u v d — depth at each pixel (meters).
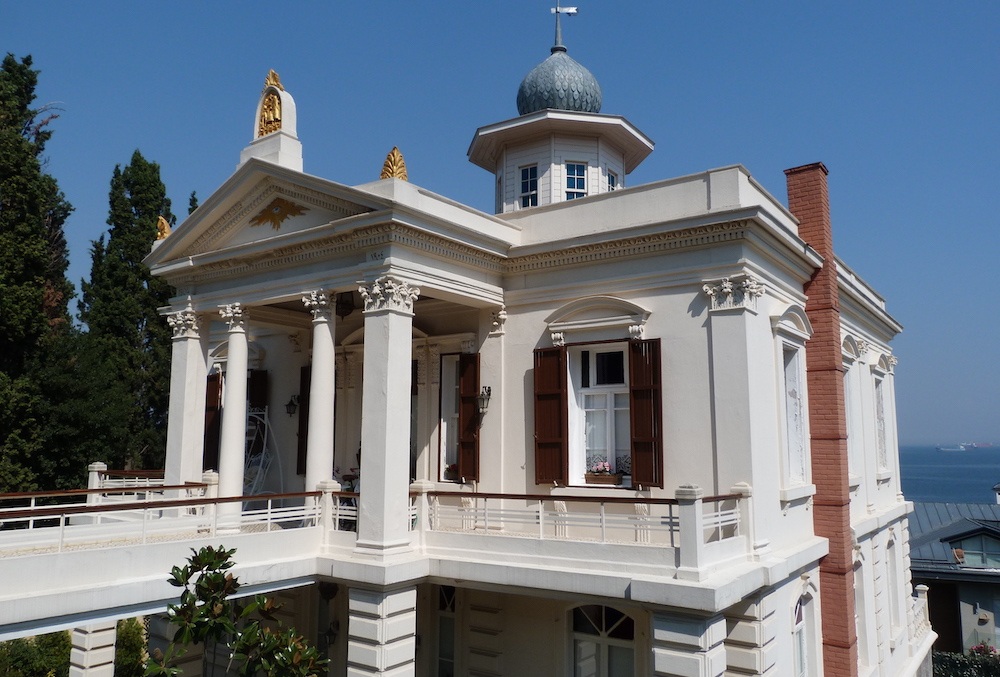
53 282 33.66
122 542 13.15
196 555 9.91
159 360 35.59
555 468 14.32
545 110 19.72
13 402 25.41
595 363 14.82
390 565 12.28
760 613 11.95
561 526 14.31
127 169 35.94
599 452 14.51
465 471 15.54
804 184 16.55
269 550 12.74
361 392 17.91
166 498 16.52
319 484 13.73
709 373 13.08
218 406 19.86
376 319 13.27
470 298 14.83
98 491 13.87
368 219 13.12
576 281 14.70
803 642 14.69
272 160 15.71
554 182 20.19
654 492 13.41
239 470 15.38
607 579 11.27
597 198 14.96
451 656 15.51
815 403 15.81
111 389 30.50
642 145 21.17
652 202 14.30
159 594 11.16
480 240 14.59
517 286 15.48
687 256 13.49
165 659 9.25
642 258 14.00
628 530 13.53
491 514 14.58
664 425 13.47
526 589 12.21
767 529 12.84
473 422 15.57
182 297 17.02
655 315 13.74
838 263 19.17
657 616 10.95
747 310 12.87
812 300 16.17
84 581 10.52
